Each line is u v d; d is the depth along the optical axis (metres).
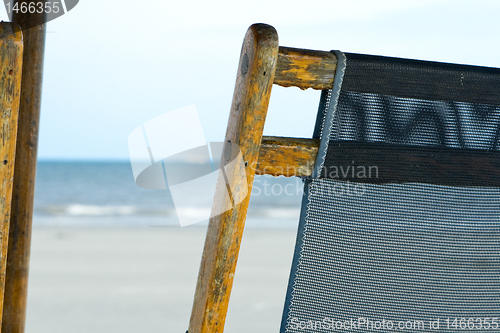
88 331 6.14
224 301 1.01
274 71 0.88
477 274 1.21
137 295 8.33
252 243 15.55
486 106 1.06
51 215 24.00
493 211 1.16
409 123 1.04
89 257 12.21
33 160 1.85
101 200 30.39
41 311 6.99
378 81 0.99
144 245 14.48
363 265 1.16
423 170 1.08
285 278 9.85
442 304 1.22
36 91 1.82
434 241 1.16
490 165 1.11
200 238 16.02
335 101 0.97
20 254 1.88
